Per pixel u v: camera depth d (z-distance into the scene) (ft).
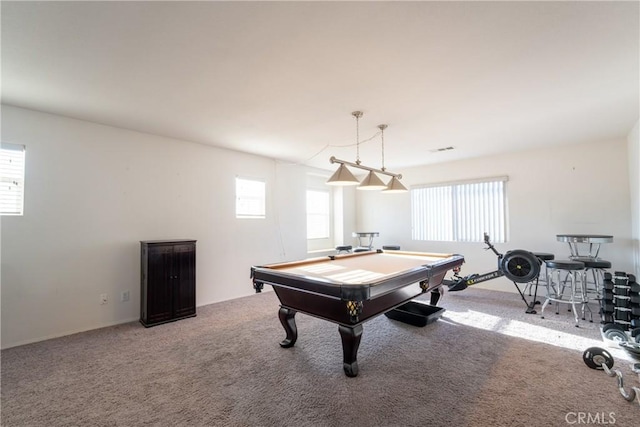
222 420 5.94
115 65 7.23
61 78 7.88
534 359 8.46
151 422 5.90
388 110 10.16
